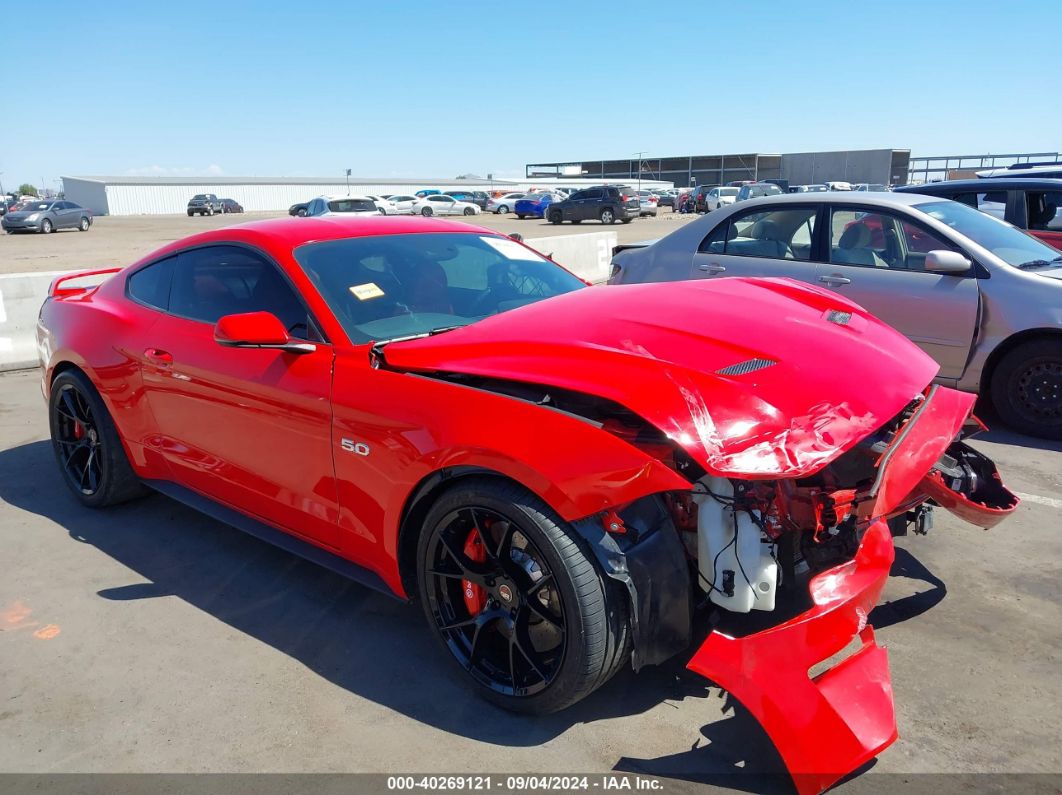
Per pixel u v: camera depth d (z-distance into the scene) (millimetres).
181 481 3730
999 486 3104
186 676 2758
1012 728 2328
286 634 3010
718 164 76188
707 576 2248
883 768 2182
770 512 2256
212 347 3311
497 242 3795
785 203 5898
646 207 39875
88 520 4117
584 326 2668
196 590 3367
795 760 2025
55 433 4340
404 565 2701
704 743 2320
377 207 31297
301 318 3039
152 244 24656
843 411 2312
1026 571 3264
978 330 5035
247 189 76938
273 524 3264
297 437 2926
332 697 2617
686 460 2293
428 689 2643
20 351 7859
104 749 2400
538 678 2438
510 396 2395
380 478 2633
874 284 5398
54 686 2723
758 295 3088
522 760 2283
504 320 2818
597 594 2197
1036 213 7332
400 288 3188
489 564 2465
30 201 32438
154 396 3621
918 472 2471
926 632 2836
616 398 2201
